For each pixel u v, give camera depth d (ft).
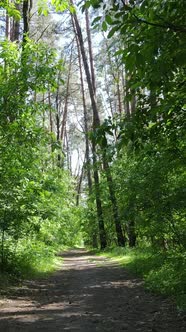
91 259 71.87
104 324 20.81
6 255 39.93
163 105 14.93
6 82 29.91
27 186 34.78
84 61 83.76
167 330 19.02
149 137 16.56
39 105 32.24
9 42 30.94
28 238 53.88
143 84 13.83
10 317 22.94
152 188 32.37
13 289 33.35
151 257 41.88
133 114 15.24
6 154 31.89
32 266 46.62
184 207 29.50
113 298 29.12
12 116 30.73
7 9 30.22
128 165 43.78
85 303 27.53
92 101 82.79
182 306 22.77
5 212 35.12
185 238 32.94
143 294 29.86
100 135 14.74
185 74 14.82
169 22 11.40
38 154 38.04
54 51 30.63
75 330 19.61
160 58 11.93
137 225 40.16
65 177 88.12
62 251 113.29
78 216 114.52
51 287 36.52
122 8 11.30
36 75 29.40
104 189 84.94
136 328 19.72
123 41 12.40
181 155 22.88
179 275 28.66
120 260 60.85
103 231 93.50
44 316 23.18
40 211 39.06
